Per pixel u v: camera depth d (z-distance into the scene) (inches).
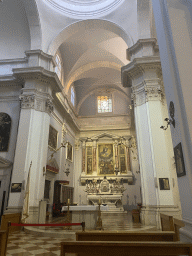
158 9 155.7
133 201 652.7
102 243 94.3
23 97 405.4
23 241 224.1
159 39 157.1
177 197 331.6
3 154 406.9
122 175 666.2
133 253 94.2
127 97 757.9
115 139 717.9
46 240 230.1
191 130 112.4
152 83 382.9
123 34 457.7
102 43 561.9
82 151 724.7
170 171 335.6
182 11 136.6
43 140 393.7
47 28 460.4
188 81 120.9
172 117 133.0
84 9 479.2
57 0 470.0
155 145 348.8
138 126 382.3
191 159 110.9
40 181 370.0
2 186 379.2
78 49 571.2
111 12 465.1
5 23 459.8
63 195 562.6
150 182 341.4
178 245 91.4
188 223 110.3
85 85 754.2
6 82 446.9
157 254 92.9
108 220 369.7
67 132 647.1
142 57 382.0
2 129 425.1
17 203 341.7
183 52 126.9
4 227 274.8
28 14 428.5
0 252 129.0
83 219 292.2
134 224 317.7
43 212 331.0
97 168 693.3
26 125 386.9
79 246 96.8
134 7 442.6
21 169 359.9
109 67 652.1
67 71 605.9
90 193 587.5
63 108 565.3
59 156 548.1
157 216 308.0
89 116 771.4
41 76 415.5
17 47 479.5
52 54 464.8
